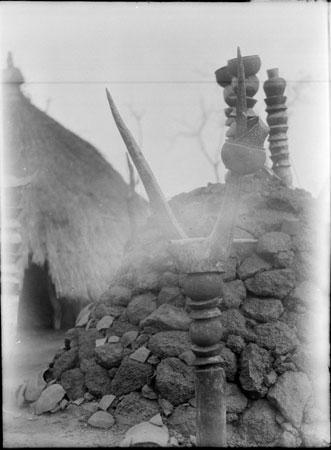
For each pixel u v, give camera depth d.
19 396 5.09
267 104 5.94
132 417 4.55
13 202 5.46
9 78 7.11
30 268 7.11
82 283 7.21
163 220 3.91
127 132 3.99
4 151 6.70
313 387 4.50
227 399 4.44
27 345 6.27
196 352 3.76
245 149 3.62
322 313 4.79
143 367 4.71
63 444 4.23
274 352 4.58
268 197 5.40
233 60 5.40
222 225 3.70
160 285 5.19
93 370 4.98
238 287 4.85
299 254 5.00
